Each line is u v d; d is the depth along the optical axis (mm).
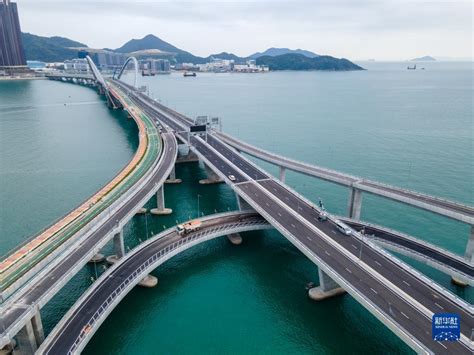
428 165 163375
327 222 92438
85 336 61250
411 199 94875
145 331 69688
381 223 112812
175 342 67125
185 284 83500
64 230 83375
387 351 65188
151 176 119750
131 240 102188
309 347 66312
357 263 75125
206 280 84938
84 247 77562
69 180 144875
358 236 84562
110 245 99062
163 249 87000
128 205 97750
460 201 125062
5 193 131625
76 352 58219
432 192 133375
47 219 112000
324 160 173500
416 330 57875
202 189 140875
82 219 89062
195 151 152500
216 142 170000
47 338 60438
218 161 138625
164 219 115062
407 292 66562
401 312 61719
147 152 151125
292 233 86750
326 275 77312
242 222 101250
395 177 149500
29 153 182500
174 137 179875
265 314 74250
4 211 117250
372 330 70062
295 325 71375
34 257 72375
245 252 96625
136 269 79062
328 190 138875
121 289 72625
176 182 146375
